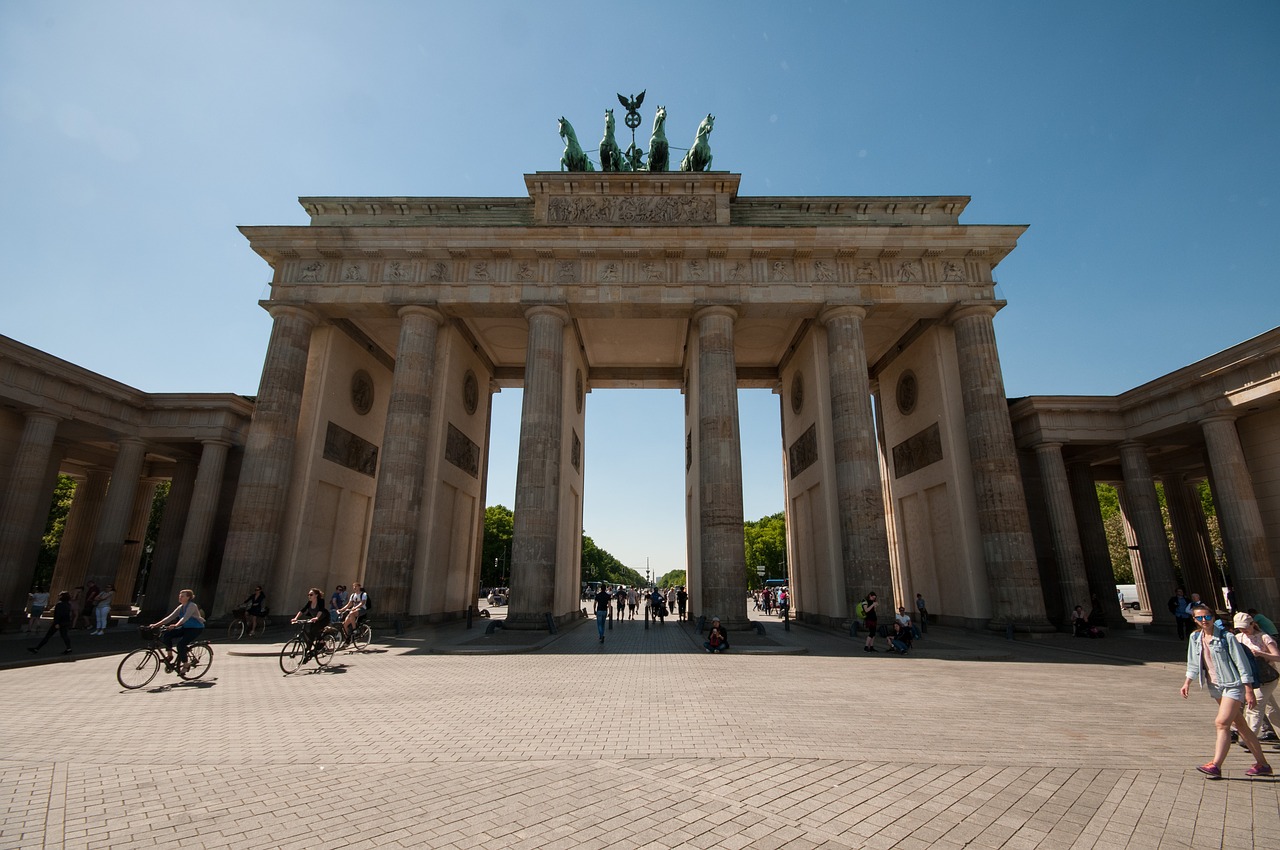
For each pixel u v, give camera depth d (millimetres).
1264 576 32312
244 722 13445
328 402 42281
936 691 17625
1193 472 48812
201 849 6992
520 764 10344
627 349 54844
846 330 39750
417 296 40281
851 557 36375
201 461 43469
